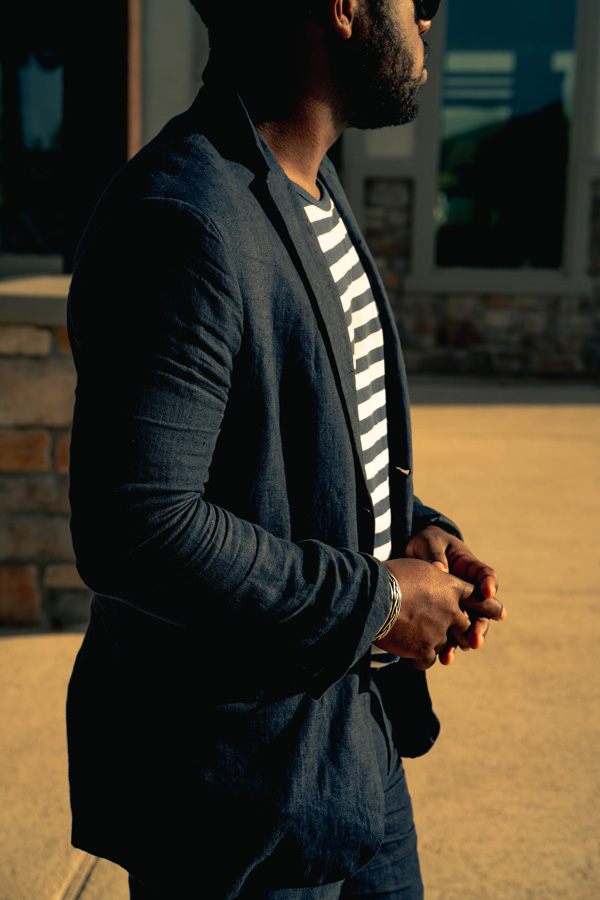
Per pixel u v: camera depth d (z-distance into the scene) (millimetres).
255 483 985
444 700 2900
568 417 6930
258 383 952
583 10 8242
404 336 8820
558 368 8820
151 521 855
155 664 1032
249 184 982
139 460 855
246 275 919
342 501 1040
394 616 1024
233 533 907
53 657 3193
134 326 867
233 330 906
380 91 1072
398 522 1312
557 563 4008
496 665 3131
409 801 1383
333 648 979
